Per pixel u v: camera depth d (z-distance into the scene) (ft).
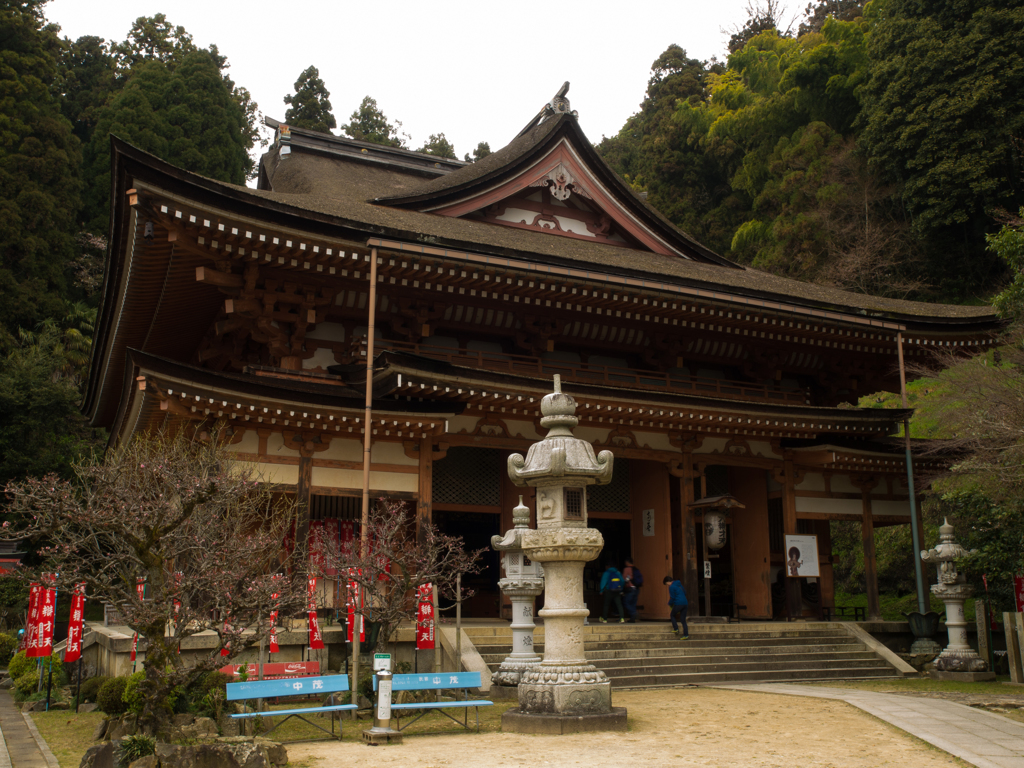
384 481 63.72
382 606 48.88
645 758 31.07
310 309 65.98
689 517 78.48
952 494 76.89
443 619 71.72
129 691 37.91
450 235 73.82
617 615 85.81
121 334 77.56
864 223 167.43
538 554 38.96
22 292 150.92
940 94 140.87
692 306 74.49
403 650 54.19
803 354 91.50
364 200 85.30
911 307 96.12
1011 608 74.64
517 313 75.92
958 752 32.12
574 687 37.73
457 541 63.87
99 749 31.14
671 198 218.59
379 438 64.18
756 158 195.83
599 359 83.46
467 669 51.29
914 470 86.28
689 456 80.23
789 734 36.37
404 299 70.33
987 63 135.54
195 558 40.01
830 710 43.78
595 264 68.49
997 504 74.13
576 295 70.95
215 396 54.95
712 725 38.78
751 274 102.12
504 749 33.14
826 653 67.36
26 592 97.60
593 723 37.09
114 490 37.45
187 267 63.62
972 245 153.17
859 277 163.84
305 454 61.16
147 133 177.06
